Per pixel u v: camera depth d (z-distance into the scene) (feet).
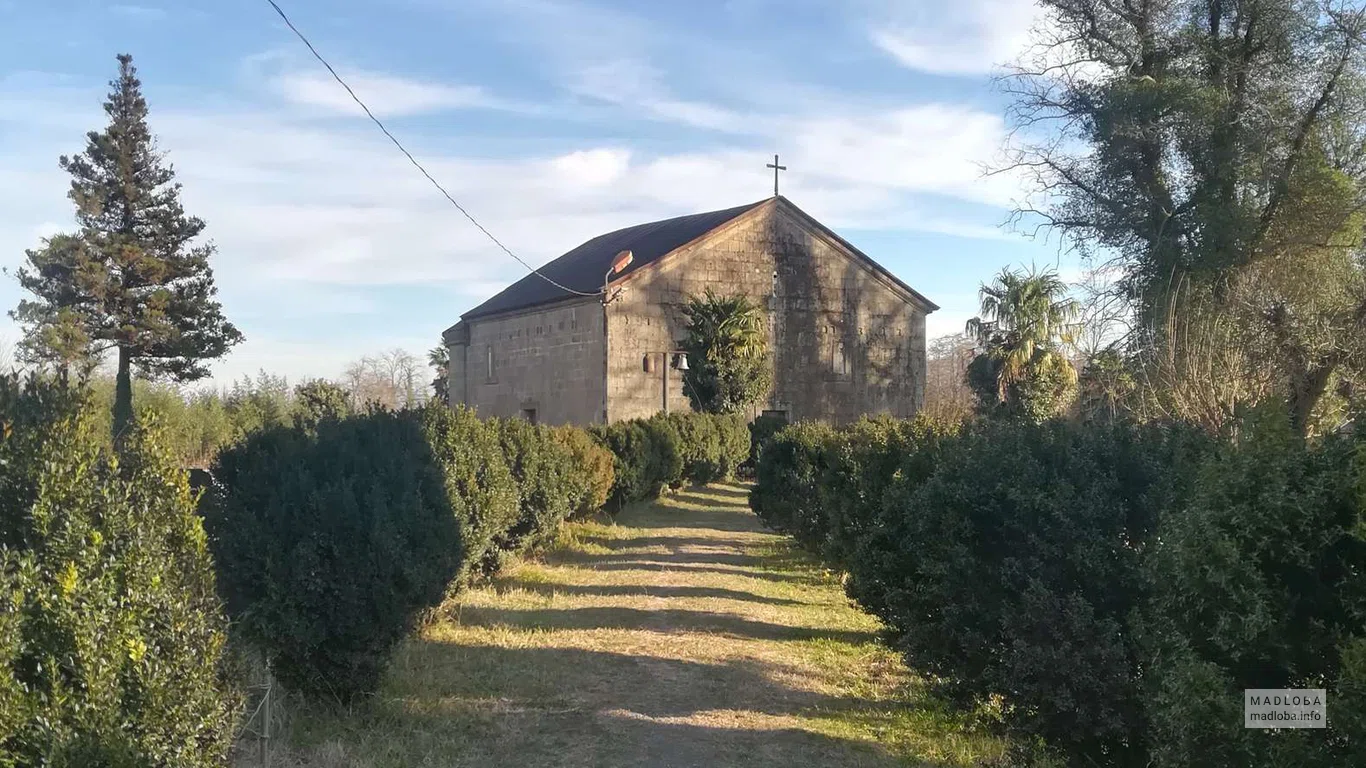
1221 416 32.24
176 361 113.70
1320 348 50.01
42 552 11.11
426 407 34.65
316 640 21.12
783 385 136.67
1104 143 80.48
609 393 124.98
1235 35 79.82
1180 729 12.30
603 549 57.52
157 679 11.42
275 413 41.42
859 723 24.32
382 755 20.17
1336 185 71.61
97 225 112.27
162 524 12.51
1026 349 100.94
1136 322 66.23
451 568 25.00
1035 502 18.53
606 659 29.94
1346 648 10.98
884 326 143.74
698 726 23.52
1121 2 82.48
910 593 21.81
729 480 120.26
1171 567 13.17
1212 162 76.89
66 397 13.01
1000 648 19.51
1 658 10.06
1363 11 74.90
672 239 139.85
